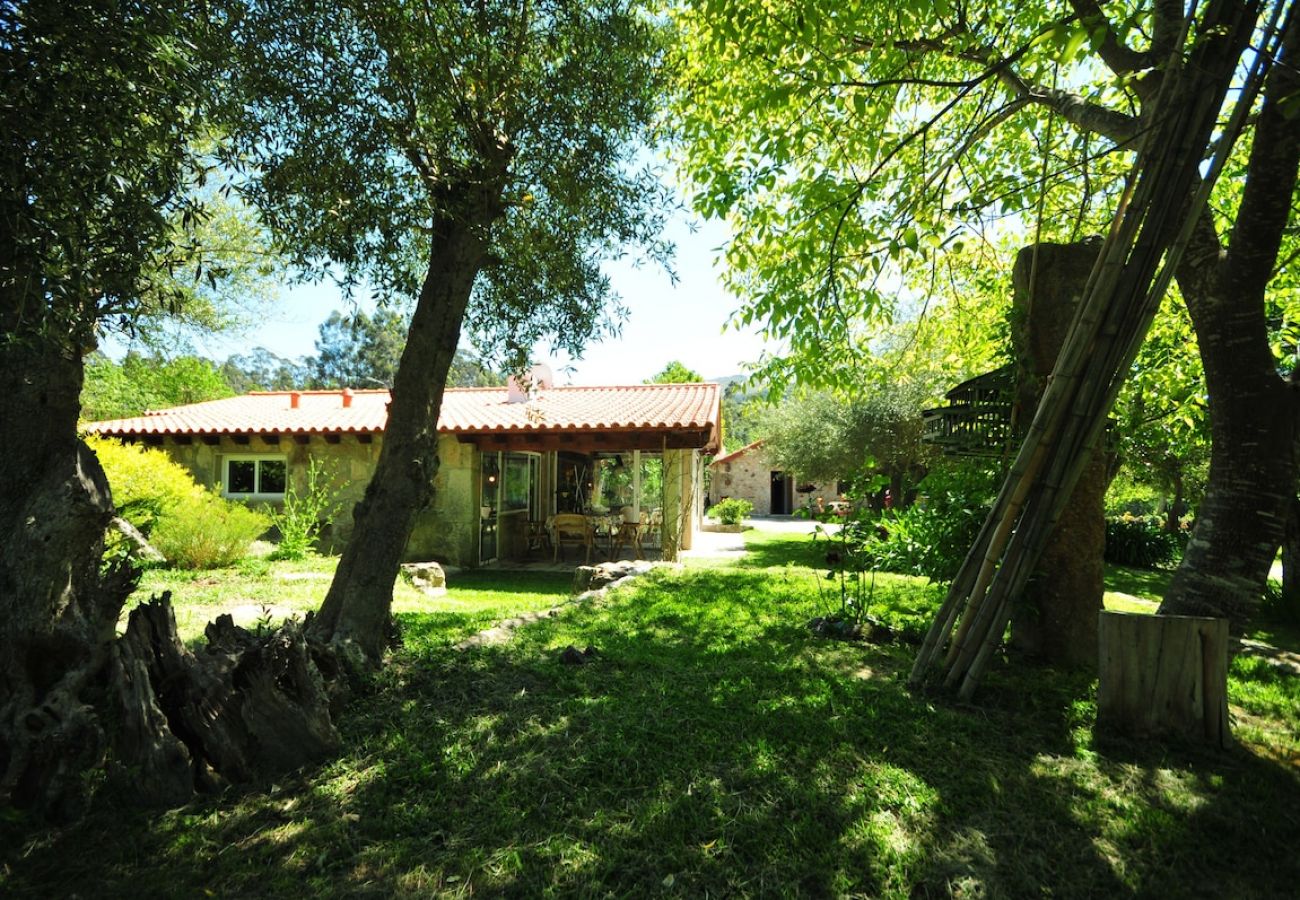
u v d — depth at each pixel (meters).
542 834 2.61
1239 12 3.52
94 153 2.13
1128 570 15.17
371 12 3.74
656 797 2.85
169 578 8.97
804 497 38.12
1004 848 2.54
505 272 5.39
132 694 2.84
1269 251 4.32
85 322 2.29
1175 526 17.86
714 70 6.54
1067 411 3.92
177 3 2.58
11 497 2.83
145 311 2.47
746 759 3.17
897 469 20.64
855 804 2.79
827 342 6.53
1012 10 5.74
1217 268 4.52
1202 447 12.48
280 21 3.70
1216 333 4.51
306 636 3.69
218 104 3.46
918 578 9.08
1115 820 2.75
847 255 6.36
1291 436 4.36
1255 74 3.49
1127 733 3.55
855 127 6.51
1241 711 4.27
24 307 2.17
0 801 2.55
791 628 5.85
